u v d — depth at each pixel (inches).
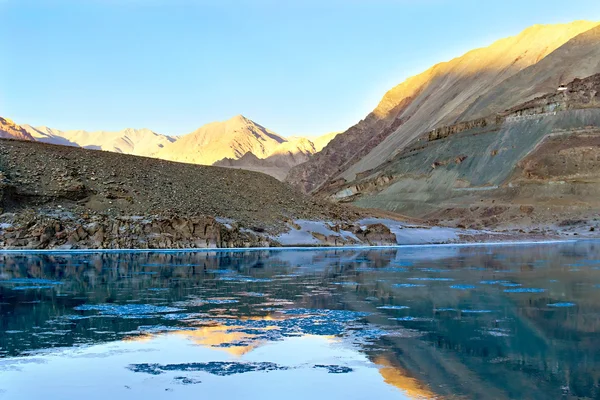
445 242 2785.4
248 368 530.6
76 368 528.4
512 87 6466.5
